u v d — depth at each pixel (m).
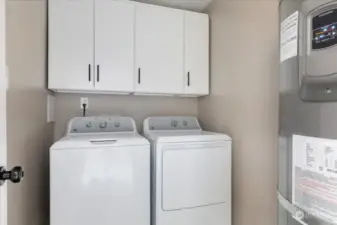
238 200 2.05
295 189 0.90
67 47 2.03
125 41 2.19
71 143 1.69
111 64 2.15
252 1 1.90
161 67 2.32
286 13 0.97
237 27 2.08
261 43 1.81
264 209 1.76
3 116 0.91
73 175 1.68
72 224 1.65
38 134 1.77
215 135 2.07
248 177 1.94
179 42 2.39
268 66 1.75
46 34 1.98
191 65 2.43
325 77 0.75
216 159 2.03
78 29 2.06
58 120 2.37
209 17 2.51
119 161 1.78
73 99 2.41
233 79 2.14
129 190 1.79
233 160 2.12
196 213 1.94
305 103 0.84
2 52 0.90
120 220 1.76
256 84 1.87
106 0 2.13
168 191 1.87
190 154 1.95
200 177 1.97
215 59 2.42
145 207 1.83
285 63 0.97
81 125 2.15
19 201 1.31
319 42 0.78
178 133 2.24
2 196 0.90
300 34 0.86
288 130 0.95
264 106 1.79
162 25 2.32
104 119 2.24
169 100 2.73
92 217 1.70
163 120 2.44
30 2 1.53
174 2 2.44
